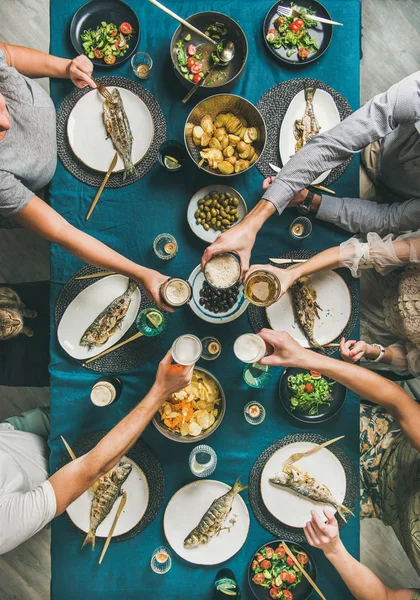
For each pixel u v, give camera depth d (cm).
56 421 167
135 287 166
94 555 167
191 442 167
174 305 153
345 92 171
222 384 168
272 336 154
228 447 168
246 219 155
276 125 170
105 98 165
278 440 169
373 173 193
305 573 162
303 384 166
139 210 170
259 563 165
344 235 172
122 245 170
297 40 169
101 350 167
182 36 165
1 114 129
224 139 161
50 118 160
